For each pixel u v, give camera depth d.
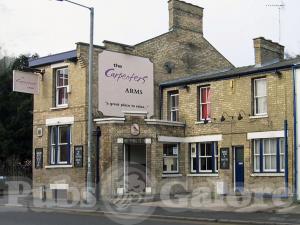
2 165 39.25
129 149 26.05
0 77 43.91
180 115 27.94
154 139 26.06
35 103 28.36
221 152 25.83
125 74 27.42
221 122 26.02
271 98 24.08
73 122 26.41
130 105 27.48
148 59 28.72
